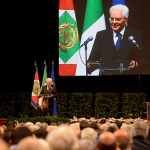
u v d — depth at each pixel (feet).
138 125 52.34
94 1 133.28
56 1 138.51
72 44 133.39
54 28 139.54
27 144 29.37
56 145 30.27
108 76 138.51
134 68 131.85
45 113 115.03
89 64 133.18
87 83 139.74
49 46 140.15
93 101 134.82
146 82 138.31
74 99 133.69
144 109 132.46
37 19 139.33
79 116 133.49
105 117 133.18
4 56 139.54
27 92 136.77
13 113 135.54
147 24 131.85
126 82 139.13
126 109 132.98
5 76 140.46
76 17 133.80
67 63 133.49
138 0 132.05
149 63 131.44
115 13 132.67
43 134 48.29
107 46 132.77
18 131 42.55
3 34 139.13
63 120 103.76
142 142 49.49
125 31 132.26
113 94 133.59
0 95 135.64
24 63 140.15
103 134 36.50
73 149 30.66
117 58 132.36
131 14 132.36
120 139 39.99
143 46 131.85
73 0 133.80
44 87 115.65
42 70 140.56
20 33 139.44
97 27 133.39
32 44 139.85
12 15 138.72
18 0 138.31
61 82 140.15
